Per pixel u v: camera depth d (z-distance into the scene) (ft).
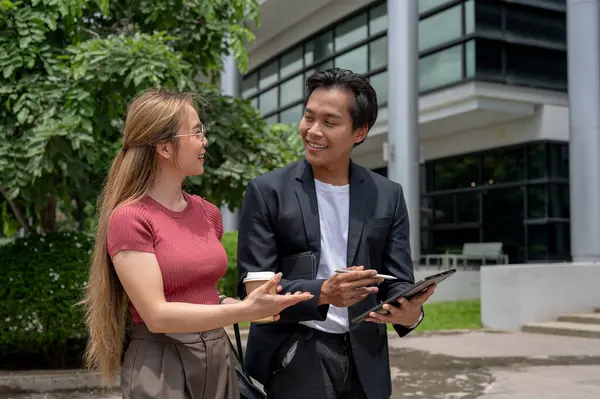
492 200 56.49
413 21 44.42
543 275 36.40
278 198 7.68
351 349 7.64
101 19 26.03
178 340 6.51
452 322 37.81
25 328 20.75
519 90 51.03
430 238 62.49
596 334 32.27
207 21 23.56
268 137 25.40
